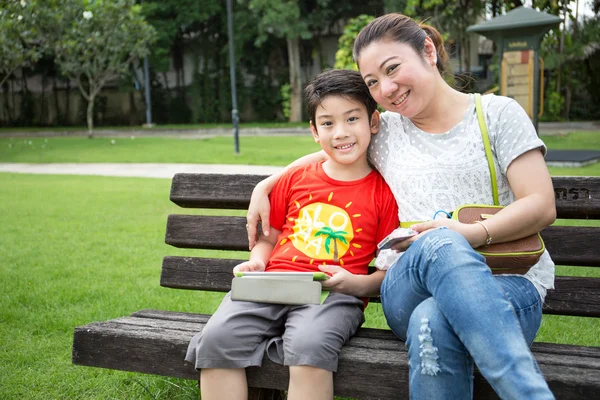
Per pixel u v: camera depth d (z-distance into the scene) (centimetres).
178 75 3994
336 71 258
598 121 2986
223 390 224
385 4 3069
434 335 196
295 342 216
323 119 253
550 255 266
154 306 431
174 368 238
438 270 201
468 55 2947
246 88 3912
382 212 255
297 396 215
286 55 3903
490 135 236
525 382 179
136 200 938
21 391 307
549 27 1344
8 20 2058
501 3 2711
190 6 3562
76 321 398
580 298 263
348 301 234
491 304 189
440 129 246
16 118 4066
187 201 304
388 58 234
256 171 1390
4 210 850
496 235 218
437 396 195
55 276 505
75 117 4031
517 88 1395
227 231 299
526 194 226
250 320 228
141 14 3503
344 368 216
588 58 3061
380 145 259
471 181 237
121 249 604
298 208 264
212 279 298
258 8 3186
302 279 229
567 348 229
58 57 2570
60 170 1535
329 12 3384
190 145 2139
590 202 257
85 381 319
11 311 416
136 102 3978
